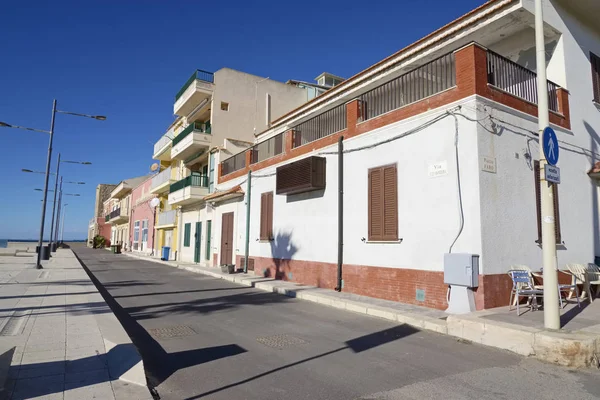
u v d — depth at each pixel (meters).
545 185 6.36
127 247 47.88
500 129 8.73
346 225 11.62
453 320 7.05
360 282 10.91
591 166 11.07
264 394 4.42
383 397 4.35
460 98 8.66
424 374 5.09
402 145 9.97
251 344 6.47
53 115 18.98
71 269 18.75
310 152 13.66
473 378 4.94
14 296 10.10
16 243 47.78
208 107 25.25
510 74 9.82
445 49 11.68
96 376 4.61
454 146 8.66
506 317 7.03
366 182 11.02
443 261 8.66
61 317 7.67
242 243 18.08
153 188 34.72
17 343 5.81
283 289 12.19
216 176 22.17
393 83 12.94
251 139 24.61
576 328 6.14
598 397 4.36
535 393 4.47
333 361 5.61
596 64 12.02
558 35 10.98
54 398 3.95
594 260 10.55
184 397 4.34
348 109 12.02
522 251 8.75
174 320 8.25
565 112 10.54
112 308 9.59
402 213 9.79
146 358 5.70
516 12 9.94
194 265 22.83
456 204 8.52
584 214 10.51
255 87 25.22
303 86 27.05
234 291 12.81
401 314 8.21
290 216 14.48
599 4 11.18
